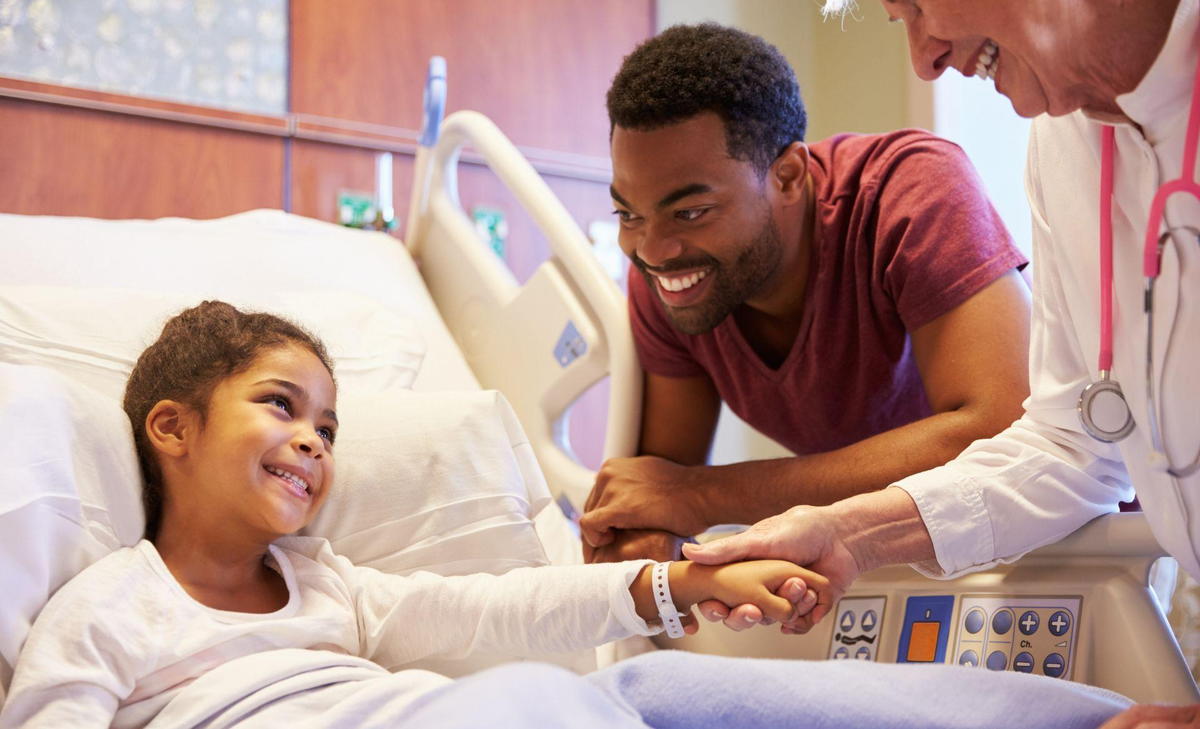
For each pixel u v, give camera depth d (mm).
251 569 1279
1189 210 932
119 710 1081
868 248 1606
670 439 1860
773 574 1186
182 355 1286
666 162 1484
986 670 931
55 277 1812
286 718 1061
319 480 1280
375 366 1689
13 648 1058
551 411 2090
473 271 2297
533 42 3197
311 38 2830
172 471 1253
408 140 2953
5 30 2451
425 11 3012
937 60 1023
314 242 2186
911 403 1721
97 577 1118
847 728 845
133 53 2596
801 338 1661
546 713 726
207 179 2680
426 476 1423
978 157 3375
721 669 887
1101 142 1055
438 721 710
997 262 1505
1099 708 889
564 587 1263
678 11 3531
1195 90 891
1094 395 1055
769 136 1535
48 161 2490
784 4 3719
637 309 1842
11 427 1108
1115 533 1168
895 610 1340
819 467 1501
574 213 3238
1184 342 962
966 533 1219
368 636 1284
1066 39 937
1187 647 1927
